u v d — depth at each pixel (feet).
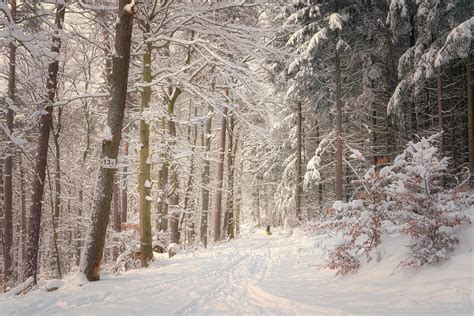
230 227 91.09
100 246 28.81
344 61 66.74
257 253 50.52
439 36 49.19
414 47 51.78
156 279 30.04
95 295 22.85
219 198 79.15
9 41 22.82
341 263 25.61
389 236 26.40
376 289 20.30
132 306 20.40
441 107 48.62
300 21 58.18
